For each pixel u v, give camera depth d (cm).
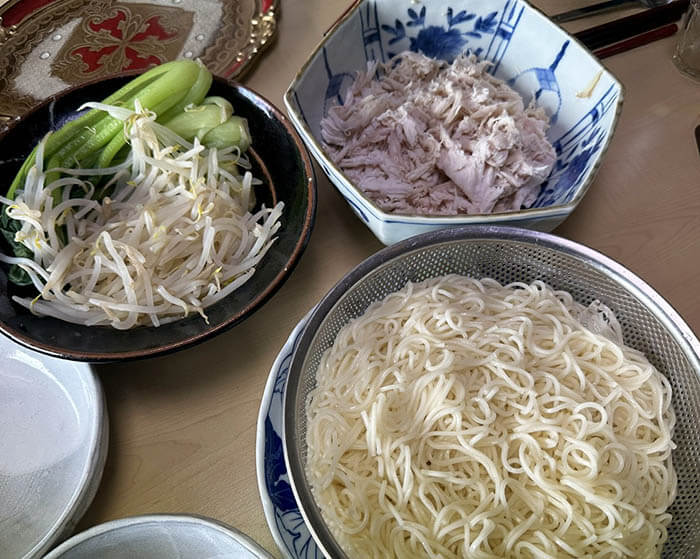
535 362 32
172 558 29
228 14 55
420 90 45
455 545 29
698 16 48
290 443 27
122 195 42
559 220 36
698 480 29
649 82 50
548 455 29
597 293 34
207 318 35
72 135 41
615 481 29
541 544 28
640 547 29
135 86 43
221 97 44
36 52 52
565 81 44
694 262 40
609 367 32
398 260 33
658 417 31
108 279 39
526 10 45
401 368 32
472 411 30
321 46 43
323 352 33
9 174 40
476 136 42
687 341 29
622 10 54
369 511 29
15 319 34
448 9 46
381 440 29
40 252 37
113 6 56
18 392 35
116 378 36
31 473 32
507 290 36
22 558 27
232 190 43
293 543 28
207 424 34
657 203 43
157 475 33
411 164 42
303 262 41
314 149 37
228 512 32
